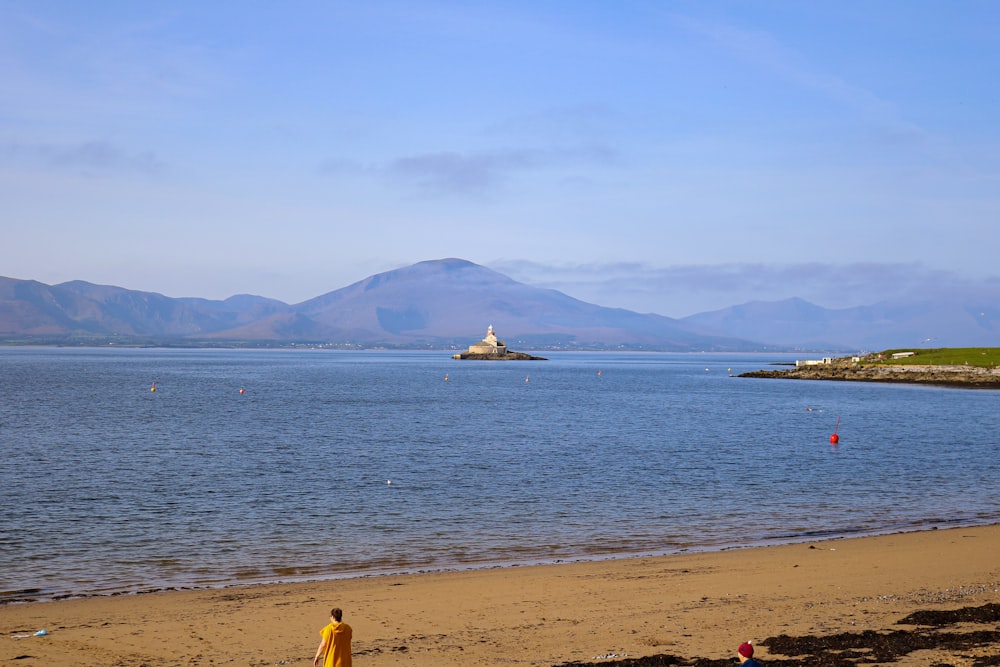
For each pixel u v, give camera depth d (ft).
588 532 113.91
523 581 84.23
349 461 183.52
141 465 175.01
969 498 141.90
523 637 66.74
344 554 100.99
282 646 64.95
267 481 155.84
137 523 118.73
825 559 93.30
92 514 124.67
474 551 102.68
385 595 79.15
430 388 504.84
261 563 96.58
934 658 60.18
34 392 419.74
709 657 61.52
